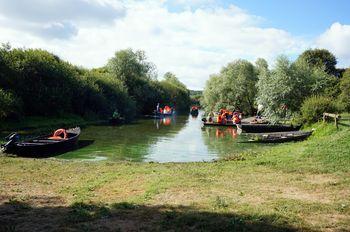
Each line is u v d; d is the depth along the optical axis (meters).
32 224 8.94
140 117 72.69
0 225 8.84
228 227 8.53
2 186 13.09
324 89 42.50
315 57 81.94
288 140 30.72
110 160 22.80
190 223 8.92
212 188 12.45
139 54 90.75
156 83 98.06
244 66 68.75
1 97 35.22
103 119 56.97
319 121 34.72
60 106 49.31
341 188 12.48
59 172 15.93
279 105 40.47
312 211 9.87
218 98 71.44
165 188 12.42
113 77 70.81
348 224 8.85
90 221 9.12
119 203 10.59
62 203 10.93
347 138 21.31
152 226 8.75
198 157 25.03
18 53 47.19
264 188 12.52
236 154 24.05
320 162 16.97
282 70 40.81
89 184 13.47
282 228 8.51
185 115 87.69
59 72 50.81
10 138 22.45
